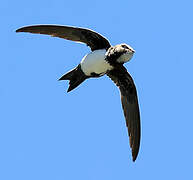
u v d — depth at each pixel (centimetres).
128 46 1625
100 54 1634
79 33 1659
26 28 1628
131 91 1756
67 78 1686
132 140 1775
